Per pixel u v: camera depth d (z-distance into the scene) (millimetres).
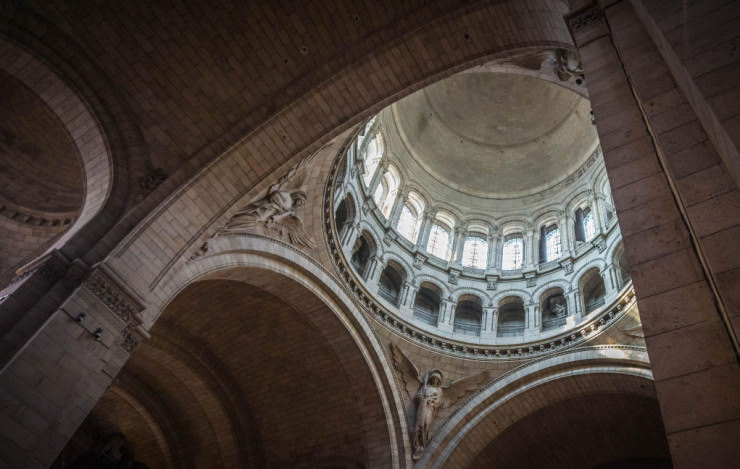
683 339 5906
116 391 24469
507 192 34344
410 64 16891
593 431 25172
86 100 16141
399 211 31172
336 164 21812
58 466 24062
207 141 17078
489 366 25688
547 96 34469
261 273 20797
